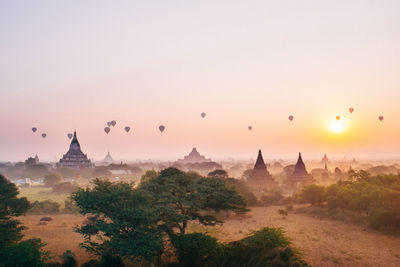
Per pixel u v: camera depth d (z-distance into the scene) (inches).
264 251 1067.3
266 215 2207.2
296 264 1002.7
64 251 1417.3
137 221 1088.8
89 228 1143.0
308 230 1705.2
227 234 1652.3
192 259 1065.5
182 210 1376.7
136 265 1178.6
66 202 2664.9
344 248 1358.3
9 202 1697.8
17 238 1296.8
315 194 2422.5
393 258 1225.4
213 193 1391.5
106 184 1247.5
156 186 1403.8
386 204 1829.5
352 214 1961.1
